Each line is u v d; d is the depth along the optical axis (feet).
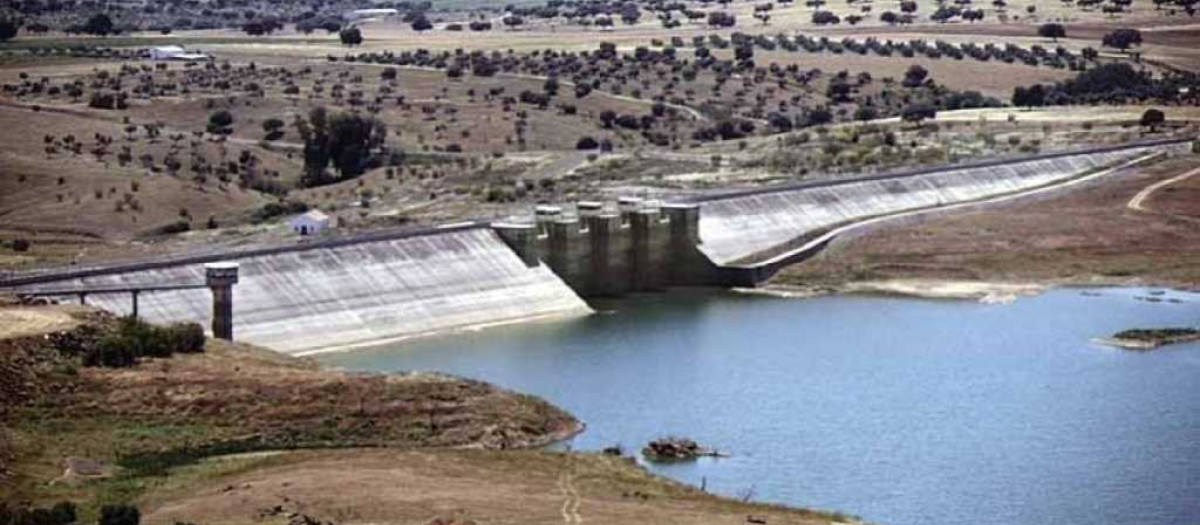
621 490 595.06
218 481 585.63
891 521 589.73
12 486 573.74
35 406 645.92
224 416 653.30
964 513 599.98
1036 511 603.67
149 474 595.47
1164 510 605.73
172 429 642.22
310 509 545.44
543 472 613.93
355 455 623.77
